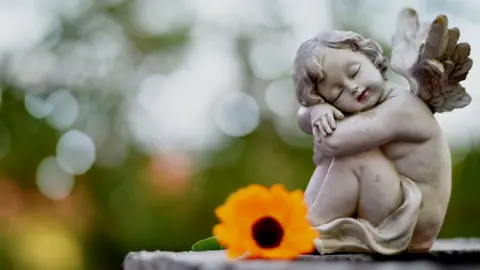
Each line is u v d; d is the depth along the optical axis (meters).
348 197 2.76
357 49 2.85
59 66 6.51
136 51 6.62
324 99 2.85
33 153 6.48
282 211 2.60
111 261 6.66
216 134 6.73
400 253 2.67
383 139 2.75
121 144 6.61
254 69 6.78
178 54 6.64
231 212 2.59
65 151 6.55
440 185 2.78
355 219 2.75
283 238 2.57
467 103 2.82
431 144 2.78
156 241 6.55
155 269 2.63
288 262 2.39
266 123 6.82
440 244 3.42
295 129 6.84
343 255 2.63
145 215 6.53
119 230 6.55
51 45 6.49
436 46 2.71
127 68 6.62
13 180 6.46
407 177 2.79
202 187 6.62
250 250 2.54
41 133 6.50
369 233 2.66
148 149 6.63
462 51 2.74
